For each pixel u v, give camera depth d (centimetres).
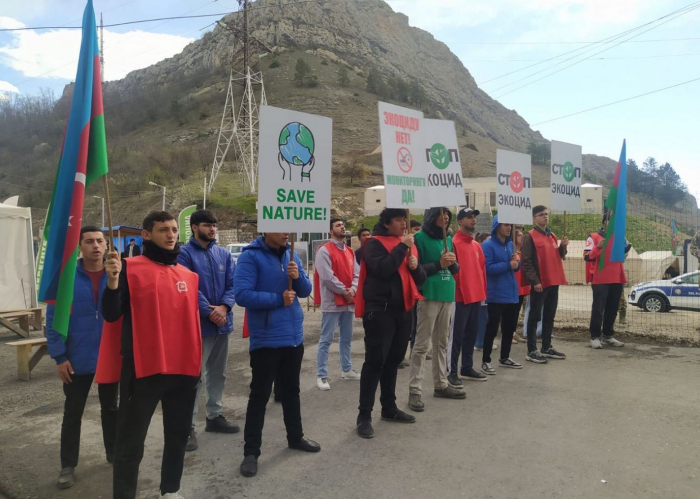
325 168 418
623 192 739
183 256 451
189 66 17950
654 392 548
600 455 391
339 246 616
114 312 300
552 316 704
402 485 348
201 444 432
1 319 945
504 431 443
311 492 341
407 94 14938
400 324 457
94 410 530
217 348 463
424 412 499
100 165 330
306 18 19075
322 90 12912
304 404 531
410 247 449
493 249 627
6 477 377
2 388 623
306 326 1034
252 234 4578
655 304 1348
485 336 631
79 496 348
